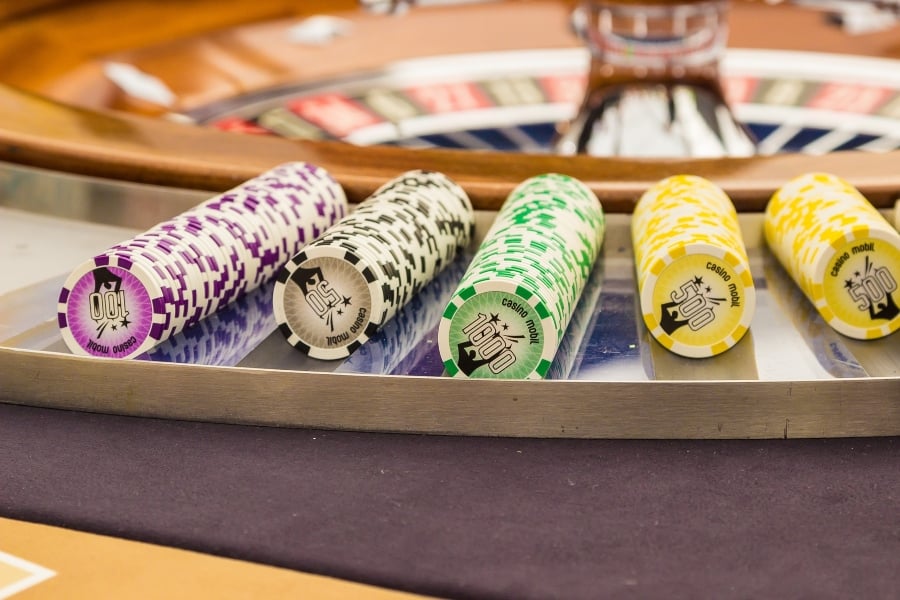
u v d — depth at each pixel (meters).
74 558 0.87
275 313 1.13
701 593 0.83
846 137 2.48
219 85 2.61
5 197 1.50
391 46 2.91
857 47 2.89
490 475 0.99
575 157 1.57
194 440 1.06
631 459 1.02
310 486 0.98
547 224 1.22
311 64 2.78
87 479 0.99
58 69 2.53
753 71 2.77
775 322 1.19
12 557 0.87
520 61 2.87
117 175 1.50
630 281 1.30
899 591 0.84
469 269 1.13
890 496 0.97
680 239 1.13
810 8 3.13
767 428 1.06
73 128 1.62
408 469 1.00
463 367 1.07
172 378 1.08
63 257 1.33
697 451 1.04
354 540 0.89
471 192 1.43
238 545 0.88
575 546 0.89
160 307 1.11
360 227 1.19
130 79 2.58
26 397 1.12
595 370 1.09
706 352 1.12
